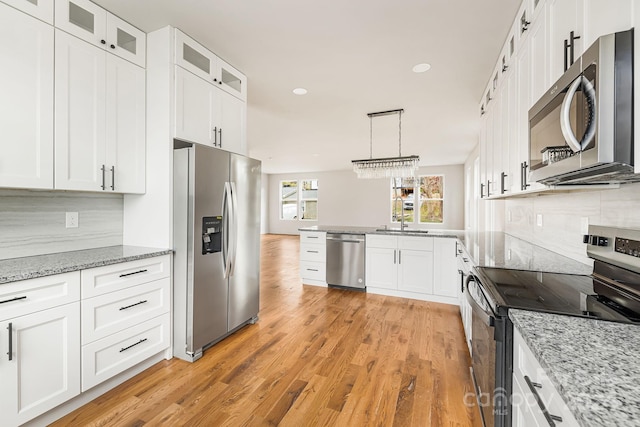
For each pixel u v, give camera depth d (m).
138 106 2.31
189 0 1.97
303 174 11.12
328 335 2.74
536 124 1.42
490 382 1.29
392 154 7.28
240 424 1.63
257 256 2.99
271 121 4.54
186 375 2.09
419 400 1.83
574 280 1.47
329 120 4.46
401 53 2.58
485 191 3.22
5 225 1.90
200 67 2.57
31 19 1.70
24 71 1.67
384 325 2.96
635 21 0.84
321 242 4.35
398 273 3.87
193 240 2.26
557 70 1.40
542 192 1.93
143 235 2.42
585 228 1.78
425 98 3.59
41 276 1.55
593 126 0.91
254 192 2.92
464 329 2.77
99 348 1.83
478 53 2.57
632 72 0.85
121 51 2.18
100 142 2.06
